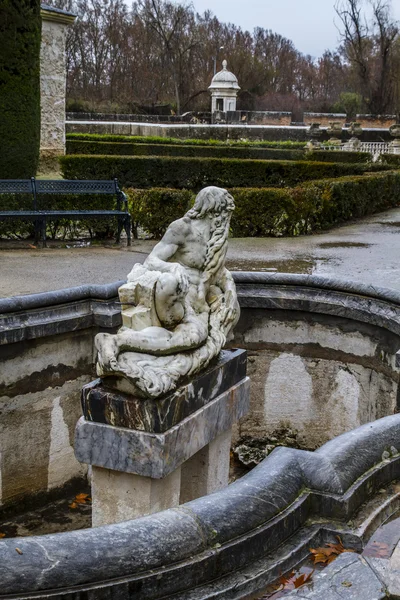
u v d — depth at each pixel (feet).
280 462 9.41
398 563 7.73
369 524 9.09
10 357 17.37
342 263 28.04
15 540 7.22
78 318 18.29
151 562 7.45
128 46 215.72
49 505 19.12
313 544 8.76
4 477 18.02
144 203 35.09
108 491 12.44
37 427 18.51
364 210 49.11
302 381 21.07
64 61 63.98
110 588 7.14
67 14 62.39
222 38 237.45
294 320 20.68
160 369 11.99
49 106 63.57
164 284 12.32
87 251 31.40
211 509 8.21
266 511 8.50
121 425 11.94
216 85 171.83
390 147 109.29
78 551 7.22
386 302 18.81
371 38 190.29
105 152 80.18
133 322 12.50
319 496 9.16
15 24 40.45
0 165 41.75
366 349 19.62
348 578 7.56
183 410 12.32
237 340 21.09
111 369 11.62
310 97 258.16
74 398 19.15
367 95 187.62
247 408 14.85
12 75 41.27
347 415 20.54
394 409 18.60
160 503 12.46
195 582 7.69
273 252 30.66
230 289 14.87
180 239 13.82
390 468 10.24
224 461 14.62
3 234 34.65
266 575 8.06
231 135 126.93
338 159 75.41
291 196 36.65
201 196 14.21
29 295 17.56
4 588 6.79
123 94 207.72
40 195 34.47
